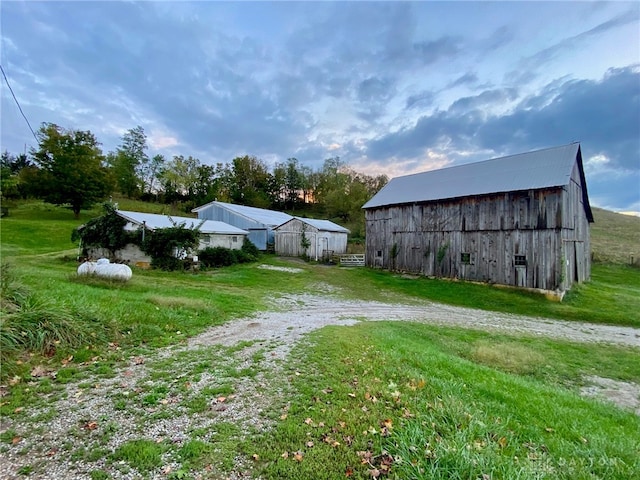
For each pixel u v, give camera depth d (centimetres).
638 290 1819
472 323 1087
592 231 3694
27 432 305
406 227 2142
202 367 489
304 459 273
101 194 3841
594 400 531
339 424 329
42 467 256
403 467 262
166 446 287
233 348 593
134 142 5584
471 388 457
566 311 1305
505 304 1416
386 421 336
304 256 2686
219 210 3123
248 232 2680
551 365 729
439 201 1975
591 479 267
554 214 1547
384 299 1444
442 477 249
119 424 324
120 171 5175
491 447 291
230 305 994
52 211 3838
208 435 307
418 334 878
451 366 556
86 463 262
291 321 879
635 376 691
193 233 1850
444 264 1945
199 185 5988
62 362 472
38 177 3541
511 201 1688
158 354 543
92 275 1095
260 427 324
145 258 1878
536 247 1595
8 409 340
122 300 765
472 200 1836
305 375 466
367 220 2383
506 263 1695
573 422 391
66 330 527
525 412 395
